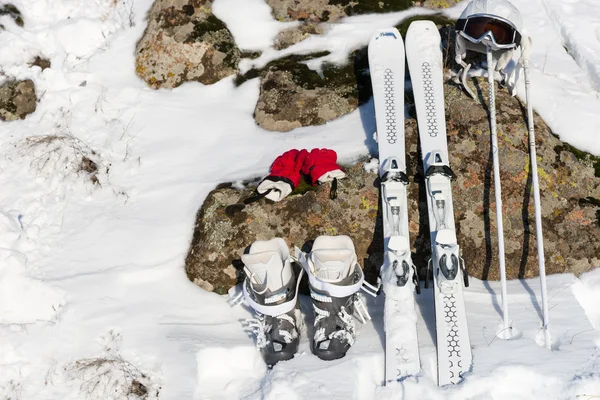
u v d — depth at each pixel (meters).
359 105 4.25
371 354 3.01
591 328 3.11
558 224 3.61
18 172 4.14
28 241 3.72
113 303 3.37
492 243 3.56
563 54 4.63
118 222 3.80
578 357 2.88
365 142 3.95
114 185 4.05
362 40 4.59
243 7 4.80
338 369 2.92
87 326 3.22
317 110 4.22
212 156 4.09
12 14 4.95
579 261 3.57
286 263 3.13
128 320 3.26
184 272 3.57
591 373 2.76
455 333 3.05
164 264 3.58
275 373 2.90
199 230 3.62
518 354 2.93
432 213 3.47
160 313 3.33
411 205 3.63
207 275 3.51
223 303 3.45
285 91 4.34
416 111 3.92
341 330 3.04
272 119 4.24
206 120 4.36
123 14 5.00
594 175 3.81
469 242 3.58
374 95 4.04
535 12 5.02
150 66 4.64
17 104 4.54
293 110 4.23
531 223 3.59
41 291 3.39
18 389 2.96
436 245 3.27
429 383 2.78
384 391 2.80
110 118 4.46
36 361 3.08
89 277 3.49
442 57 4.36
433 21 4.69
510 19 3.83
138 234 3.72
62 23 4.95
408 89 4.28
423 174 3.72
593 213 3.65
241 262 3.50
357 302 3.22
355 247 3.55
